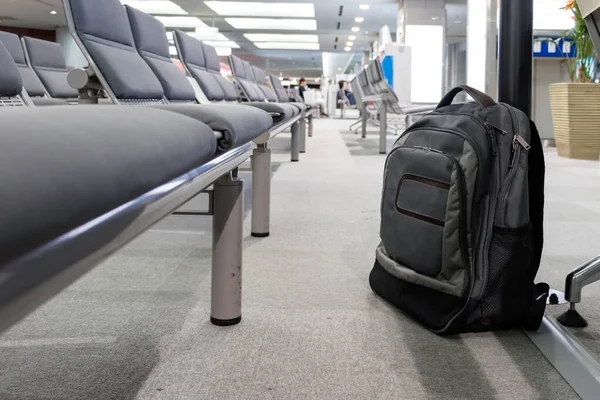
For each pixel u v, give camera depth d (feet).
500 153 3.57
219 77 11.78
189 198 1.66
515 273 3.58
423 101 35.22
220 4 41.78
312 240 6.22
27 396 2.75
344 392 2.85
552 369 3.14
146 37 6.72
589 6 3.21
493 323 3.62
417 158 3.89
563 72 18.31
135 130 1.06
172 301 4.21
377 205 8.46
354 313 4.01
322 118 53.11
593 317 3.89
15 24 50.98
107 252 0.96
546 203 8.41
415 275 3.82
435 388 2.90
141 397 2.76
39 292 0.69
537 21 17.38
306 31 54.90
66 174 0.67
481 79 12.76
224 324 3.74
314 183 10.75
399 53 26.35
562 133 15.14
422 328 3.75
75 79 5.27
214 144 1.70
